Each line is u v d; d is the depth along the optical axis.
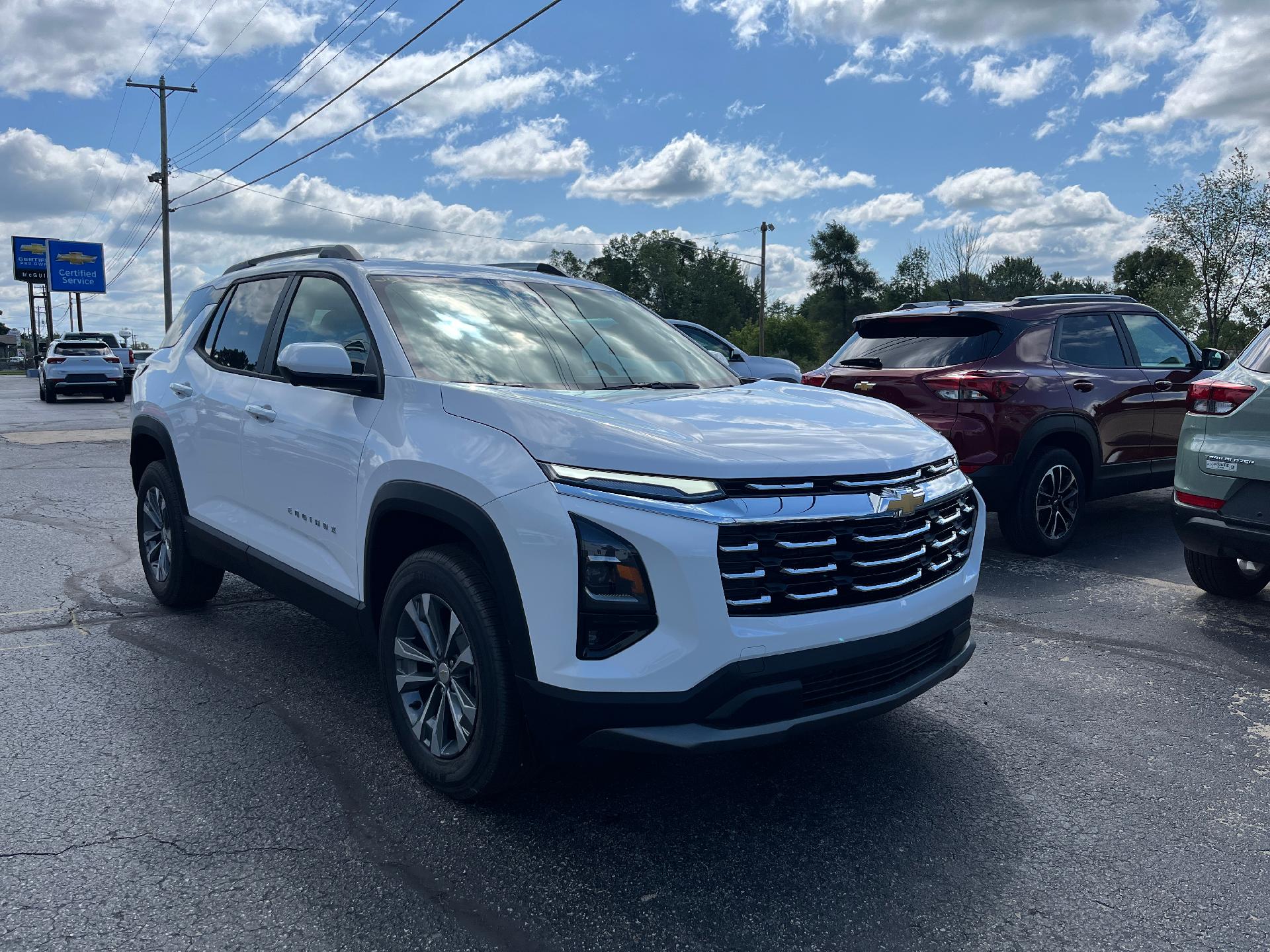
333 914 2.42
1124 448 6.81
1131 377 6.84
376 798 3.04
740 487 2.60
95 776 3.15
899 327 6.91
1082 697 3.99
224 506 4.32
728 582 2.54
